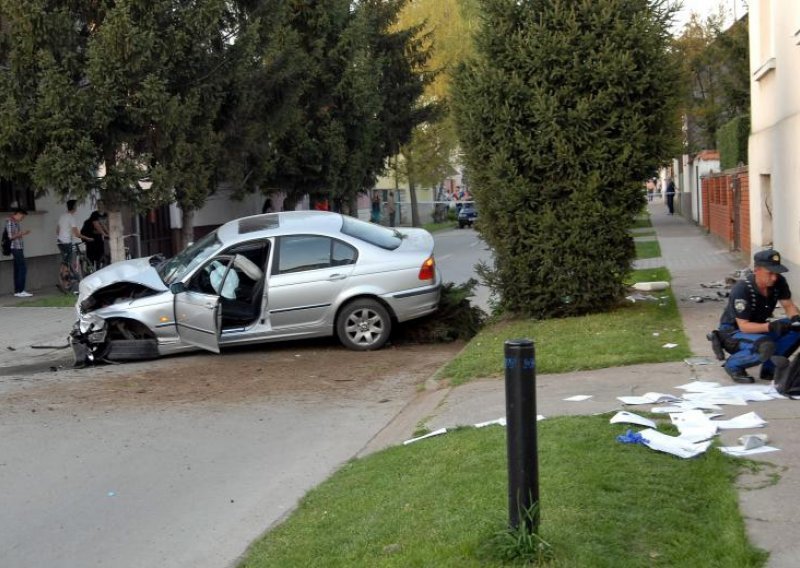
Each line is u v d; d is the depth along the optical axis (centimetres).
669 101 1145
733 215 2152
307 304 1182
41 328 1523
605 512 486
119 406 930
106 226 2247
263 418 869
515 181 1173
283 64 2116
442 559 443
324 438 794
